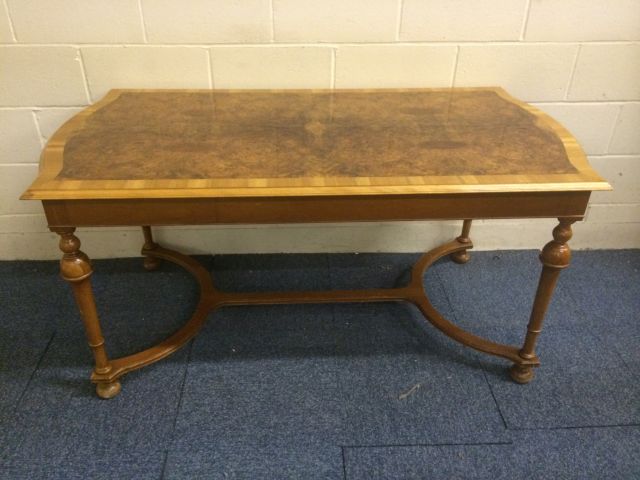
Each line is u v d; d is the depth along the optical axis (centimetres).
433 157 130
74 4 159
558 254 134
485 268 205
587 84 181
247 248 210
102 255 207
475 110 159
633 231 212
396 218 126
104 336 170
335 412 146
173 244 207
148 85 174
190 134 140
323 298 177
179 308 183
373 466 133
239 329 175
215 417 144
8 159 183
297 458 134
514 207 125
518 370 155
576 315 183
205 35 167
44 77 170
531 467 133
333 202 122
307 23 167
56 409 146
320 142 137
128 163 125
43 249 203
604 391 154
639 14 169
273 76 176
